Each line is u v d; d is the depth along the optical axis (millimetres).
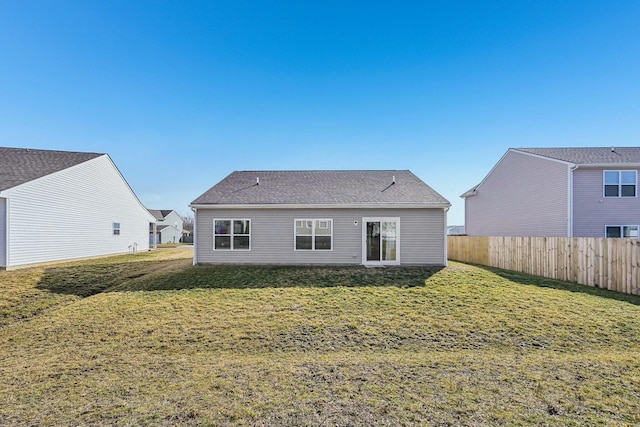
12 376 5012
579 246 11219
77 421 3596
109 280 12508
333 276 11859
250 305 8898
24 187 14398
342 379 4676
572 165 16250
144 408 3865
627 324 7320
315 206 13852
